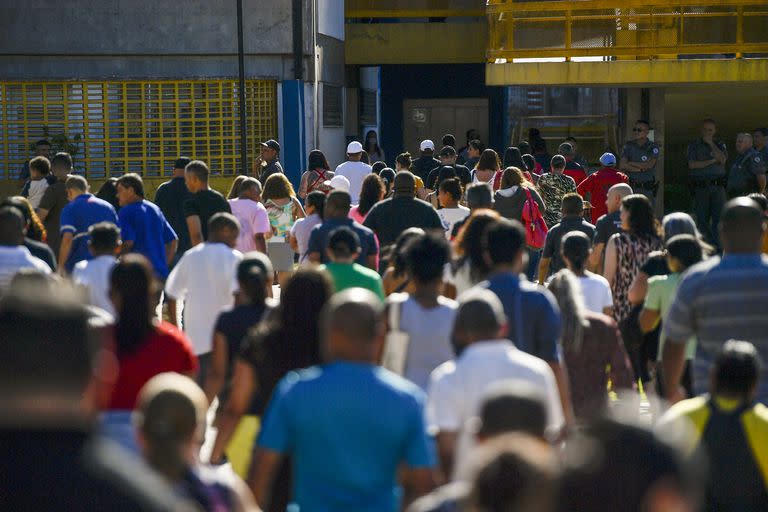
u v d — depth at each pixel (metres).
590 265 28.84
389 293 21.59
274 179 35.00
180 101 61.22
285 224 35.06
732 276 15.95
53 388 6.09
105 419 14.16
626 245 25.00
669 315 16.52
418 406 12.04
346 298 12.15
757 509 13.05
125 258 14.71
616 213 28.69
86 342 6.24
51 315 6.18
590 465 7.00
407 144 76.06
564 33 50.91
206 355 22.84
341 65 69.50
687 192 61.03
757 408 13.21
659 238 25.12
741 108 59.44
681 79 49.72
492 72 51.22
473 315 13.73
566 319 18.70
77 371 6.16
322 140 65.38
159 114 61.22
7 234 21.78
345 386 11.91
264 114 62.31
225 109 61.50
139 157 61.12
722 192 51.75
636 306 22.75
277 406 12.05
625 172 50.56
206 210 29.77
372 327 12.04
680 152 62.59
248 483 12.12
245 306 18.09
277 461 12.05
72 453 5.89
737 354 13.07
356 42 70.38
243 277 18.03
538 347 16.23
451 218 30.28
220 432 15.59
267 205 35.06
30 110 60.59
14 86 60.47
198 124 61.38
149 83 61.00
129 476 5.90
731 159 62.47
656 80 49.81
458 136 75.75
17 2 60.34
